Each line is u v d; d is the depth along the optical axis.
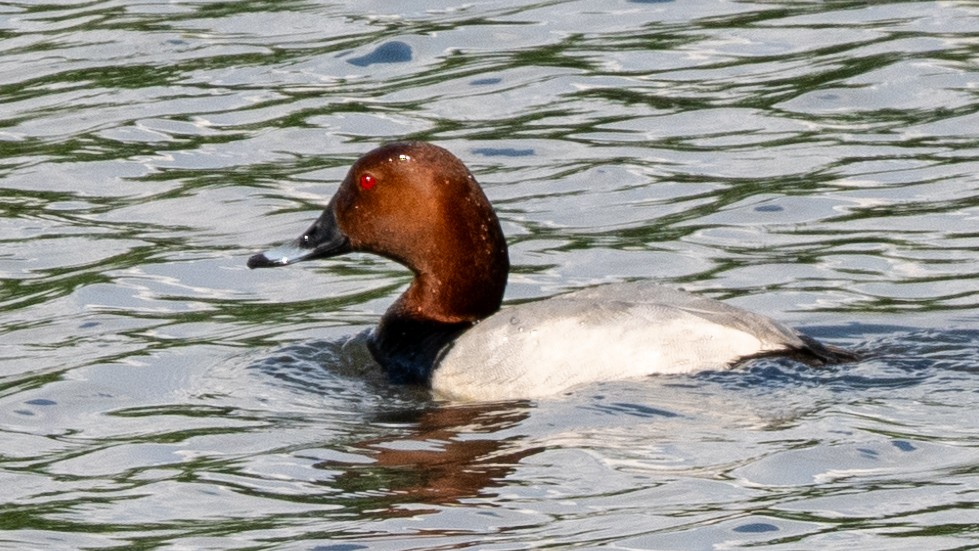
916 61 17.03
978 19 18.00
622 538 8.59
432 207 11.61
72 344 12.17
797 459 9.35
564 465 9.48
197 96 17.11
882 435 9.56
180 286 13.37
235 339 12.23
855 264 13.03
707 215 14.22
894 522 8.61
